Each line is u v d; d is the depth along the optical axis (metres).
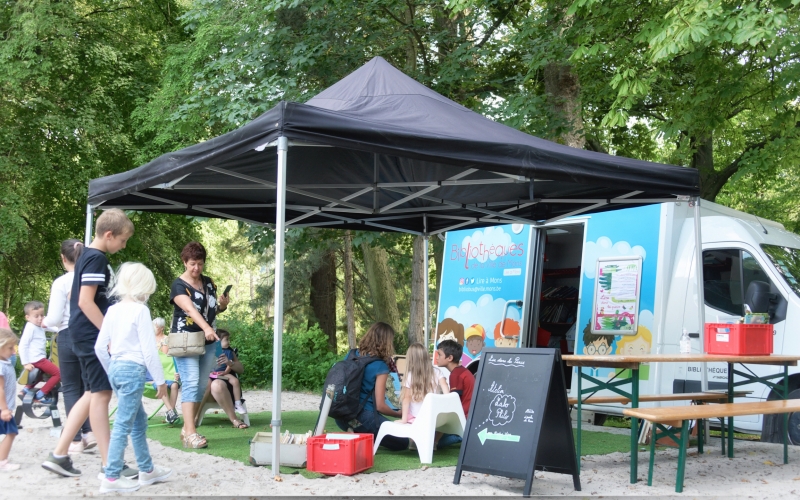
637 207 8.09
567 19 11.59
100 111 17.25
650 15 9.55
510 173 5.56
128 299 4.60
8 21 16.98
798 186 16.52
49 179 16.97
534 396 4.80
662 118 14.52
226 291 6.89
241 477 5.07
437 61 13.82
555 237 10.59
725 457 6.50
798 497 4.88
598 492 4.87
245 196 7.95
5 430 5.29
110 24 18.22
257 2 12.45
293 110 4.93
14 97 16.66
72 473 5.04
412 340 14.80
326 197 7.68
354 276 23.28
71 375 5.62
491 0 12.27
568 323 9.98
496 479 5.19
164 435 7.13
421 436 5.80
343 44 12.98
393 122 5.78
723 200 17.98
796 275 7.66
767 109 10.89
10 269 19.23
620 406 7.98
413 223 9.70
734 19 8.10
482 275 9.55
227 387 7.84
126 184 6.71
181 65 13.94
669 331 7.98
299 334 15.53
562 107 12.62
